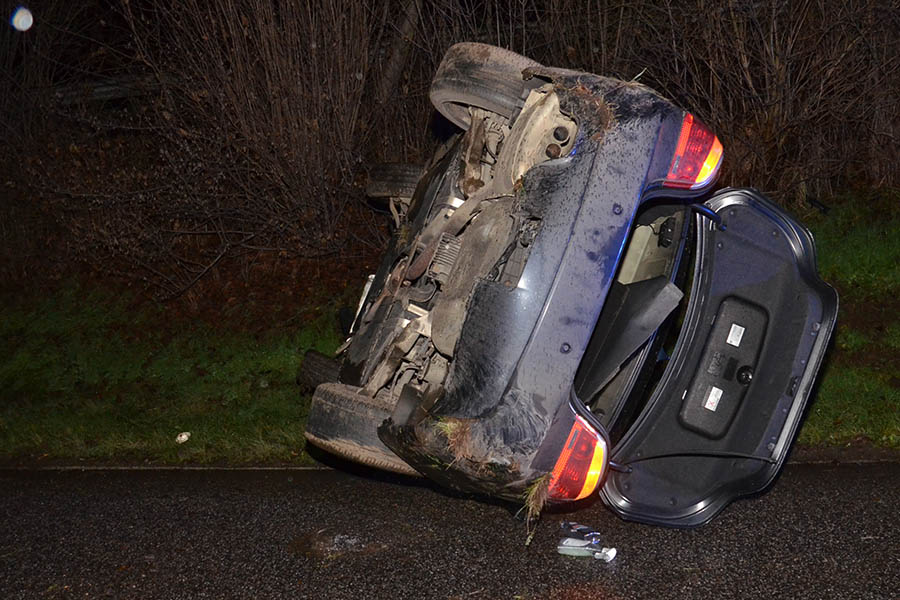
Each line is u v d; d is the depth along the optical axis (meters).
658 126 4.01
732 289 4.74
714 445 4.59
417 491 4.92
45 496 5.29
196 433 6.12
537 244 3.89
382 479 5.15
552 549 4.09
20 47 9.64
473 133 4.66
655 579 3.74
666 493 4.45
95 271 9.14
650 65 8.09
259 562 4.14
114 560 4.29
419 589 3.78
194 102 8.16
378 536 4.34
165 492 5.19
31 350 7.96
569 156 3.99
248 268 8.70
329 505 4.79
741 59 7.64
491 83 4.57
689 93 7.91
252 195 8.46
